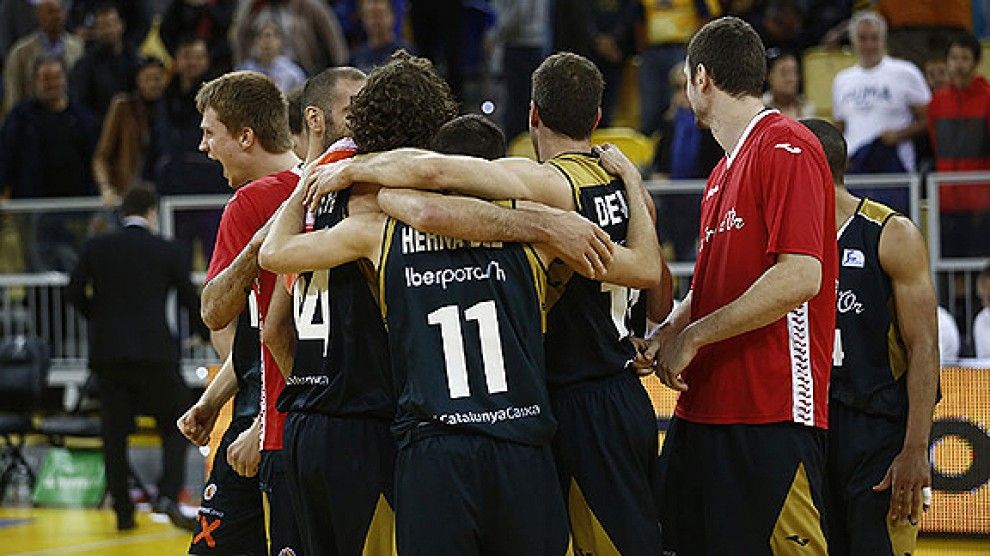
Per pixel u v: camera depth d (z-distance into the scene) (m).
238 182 15.59
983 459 22.28
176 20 39.31
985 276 26.03
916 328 14.51
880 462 14.57
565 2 37.66
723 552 13.38
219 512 15.59
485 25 39.78
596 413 13.05
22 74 39.97
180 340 32.00
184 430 15.70
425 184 12.31
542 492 12.39
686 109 31.98
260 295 14.44
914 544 14.76
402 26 40.09
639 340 13.69
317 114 14.66
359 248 12.56
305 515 13.13
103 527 27.42
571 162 13.23
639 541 13.02
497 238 12.33
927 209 27.72
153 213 27.77
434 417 12.19
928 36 34.22
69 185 35.78
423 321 12.34
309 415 13.02
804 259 12.80
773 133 13.20
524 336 12.48
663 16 36.91
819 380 13.38
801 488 13.20
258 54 35.50
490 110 18.64
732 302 12.91
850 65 33.66
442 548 12.05
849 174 30.14
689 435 13.73
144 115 36.31
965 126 30.17
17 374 30.55
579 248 12.41
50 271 33.00
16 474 31.70
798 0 36.66
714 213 13.69
